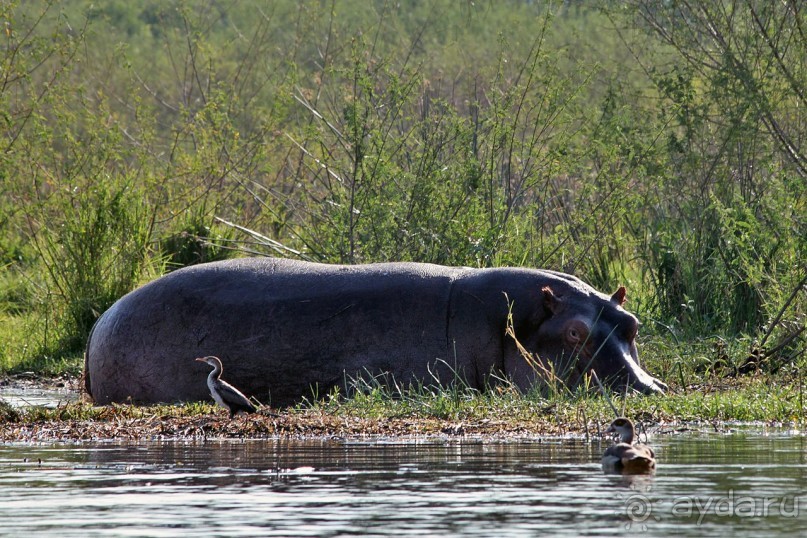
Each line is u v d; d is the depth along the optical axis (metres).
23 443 32.38
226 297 41.50
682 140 54.91
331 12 79.31
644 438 31.27
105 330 42.72
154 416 36.75
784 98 51.19
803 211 50.16
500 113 54.31
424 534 19.53
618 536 19.44
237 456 28.78
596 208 55.03
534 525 20.17
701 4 53.31
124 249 58.16
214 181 69.00
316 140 58.78
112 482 24.95
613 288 55.50
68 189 61.38
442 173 53.84
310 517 20.91
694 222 52.81
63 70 65.88
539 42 56.50
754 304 49.78
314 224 59.41
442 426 33.91
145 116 72.19
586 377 37.94
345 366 40.50
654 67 56.97
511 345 39.97
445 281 41.12
